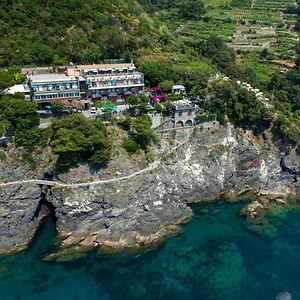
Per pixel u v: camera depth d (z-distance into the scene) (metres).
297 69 183.75
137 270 100.25
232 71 169.62
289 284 96.69
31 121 111.69
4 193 105.94
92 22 154.88
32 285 95.00
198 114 132.25
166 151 125.44
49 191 114.44
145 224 111.62
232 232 113.94
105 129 115.31
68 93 121.38
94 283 96.00
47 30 143.88
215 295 93.25
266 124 138.38
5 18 138.88
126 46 153.50
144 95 131.25
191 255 105.25
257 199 128.88
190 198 124.81
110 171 113.25
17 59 133.25
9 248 105.06
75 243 107.19
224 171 131.00
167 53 162.25
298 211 124.69
